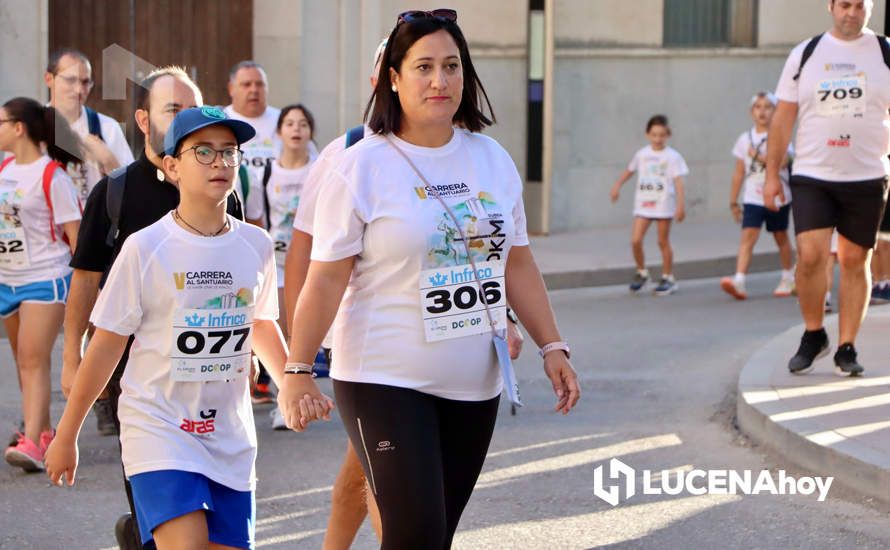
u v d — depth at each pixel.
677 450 8.54
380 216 4.75
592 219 20.39
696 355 11.70
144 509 4.84
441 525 4.67
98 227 5.72
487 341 4.86
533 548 6.64
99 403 8.93
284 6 17.70
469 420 4.90
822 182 9.16
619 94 20.39
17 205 8.00
